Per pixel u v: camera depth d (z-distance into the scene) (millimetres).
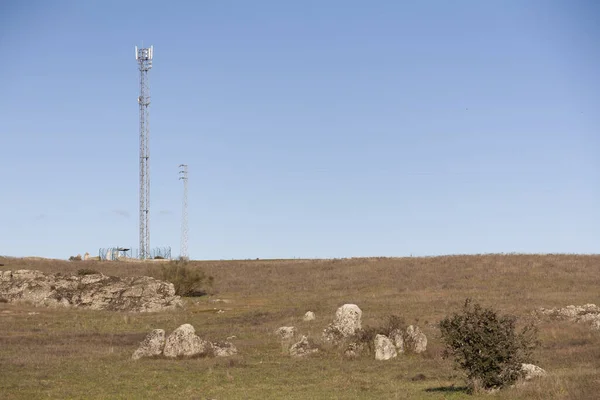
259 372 32969
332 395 25812
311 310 63656
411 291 75062
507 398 23562
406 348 40188
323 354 40188
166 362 36719
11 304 67938
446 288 77250
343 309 44812
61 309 66562
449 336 25984
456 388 26594
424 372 32625
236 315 62938
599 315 51750
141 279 72125
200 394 26703
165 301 68812
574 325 49000
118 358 38406
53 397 26328
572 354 35719
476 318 25797
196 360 37594
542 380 25625
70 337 49125
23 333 50875
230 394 26516
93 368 34156
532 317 54594
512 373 25375
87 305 68188
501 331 25500
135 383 29672
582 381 25297
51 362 36125
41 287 70062
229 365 35500
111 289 70062
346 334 43375
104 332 52781
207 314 63969
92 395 26766
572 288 75062
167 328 55031
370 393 26188
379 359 38250
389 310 60500
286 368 34500
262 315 62344
